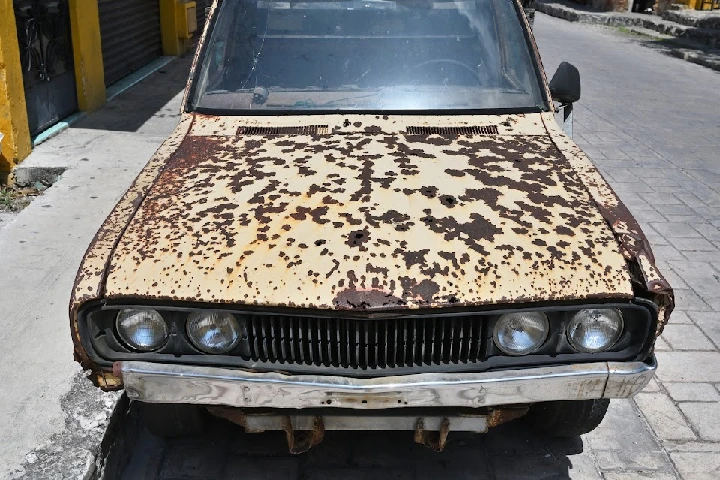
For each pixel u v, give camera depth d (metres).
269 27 3.35
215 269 2.09
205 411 2.85
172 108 7.22
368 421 2.27
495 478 2.77
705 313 3.99
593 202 2.42
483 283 2.05
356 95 3.14
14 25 5.16
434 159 2.68
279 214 2.30
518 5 3.47
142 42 9.10
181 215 2.32
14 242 4.19
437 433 2.35
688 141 7.68
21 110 5.36
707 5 20.42
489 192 2.44
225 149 2.78
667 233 5.12
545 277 2.08
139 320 2.09
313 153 2.72
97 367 2.15
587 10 22.19
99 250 2.20
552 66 12.21
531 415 2.94
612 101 9.64
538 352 2.14
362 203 2.35
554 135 2.95
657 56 14.17
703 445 2.95
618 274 2.11
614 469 2.81
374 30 3.34
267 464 2.83
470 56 3.29
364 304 2.00
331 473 2.79
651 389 3.31
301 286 2.04
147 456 2.88
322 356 2.11
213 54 3.29
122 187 5.04
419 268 2.08
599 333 2.12
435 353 2.11
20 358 3.13
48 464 2.53
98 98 7.05
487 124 3.00
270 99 3.12
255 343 2.10
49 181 5.38
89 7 6.73
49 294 3.66
